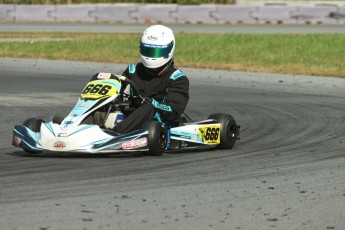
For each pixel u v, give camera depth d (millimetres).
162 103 27828
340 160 26844
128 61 65750
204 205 19781
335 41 82000
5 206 19078
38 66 61656
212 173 24047
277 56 69812
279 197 20875
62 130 25922
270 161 26547
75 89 49375
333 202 20406
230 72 59625
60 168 24281
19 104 41969
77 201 19781
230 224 18062
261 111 40875
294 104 43719
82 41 79812
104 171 23859
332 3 113000
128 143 25719
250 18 107625
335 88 51500
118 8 107750
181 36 85625
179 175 23547
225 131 29141
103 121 27203
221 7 107312
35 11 108188
